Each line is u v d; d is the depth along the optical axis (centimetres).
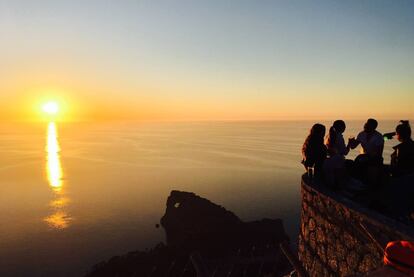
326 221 702
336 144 820
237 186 15975
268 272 1178
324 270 710
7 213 11912
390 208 682
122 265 4869
